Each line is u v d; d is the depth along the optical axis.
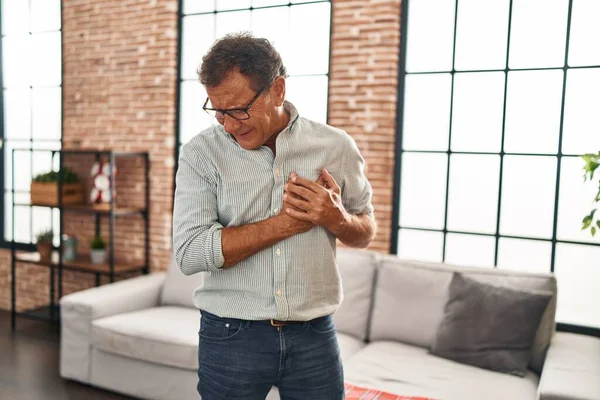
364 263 3.40
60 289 4.46
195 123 4.39
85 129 4.74
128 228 4.58
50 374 3.74
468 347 2.82
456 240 3.56
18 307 5.19
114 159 4.61
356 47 3.64
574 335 3.01
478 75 3.43
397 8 3.54
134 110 4.50
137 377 3.28
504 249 3.43
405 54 3.60
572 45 3.19
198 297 1.51
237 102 1.33
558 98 3.24
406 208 3.68
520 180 3.37
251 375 1.41
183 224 1.43
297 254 1.42
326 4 3.86
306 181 1.39
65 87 4.82
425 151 3.61
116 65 4.55
